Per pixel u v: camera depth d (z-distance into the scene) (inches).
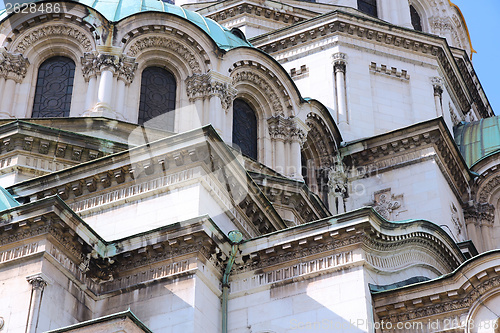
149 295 1250.6
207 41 1769.2
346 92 2058.3
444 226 1785.2
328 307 1221.7
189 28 1769.2
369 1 2507.4
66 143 1526.8
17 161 1514.5
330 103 2038.6
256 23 2321.6
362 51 2128.4
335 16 2128.4
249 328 1251.8
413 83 2138.3
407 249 1338.6
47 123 1609.3
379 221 1270.9
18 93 1731.1
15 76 1736.0
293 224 1611.7
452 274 1218.0
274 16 2335.1
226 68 1763.0
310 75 2097.7
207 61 1755.7
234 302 1280.8
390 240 1285.7
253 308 1264.8
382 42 2160.4
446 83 2256.4
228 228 1375.5
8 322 1160.8
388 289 1247.5
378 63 2127.2
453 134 2220.7
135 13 1753.2
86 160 1536.7
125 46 1738.4
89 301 1263.5
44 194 1407.5
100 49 1721.2
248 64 1791.3
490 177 2018.9
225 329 1255.5
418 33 2178.9
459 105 2374.5
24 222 1213.7
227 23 2332.7
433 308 1224.2
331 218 1263.5
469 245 1742.1
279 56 2153.1
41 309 1168.2
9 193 1379.2
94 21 1747.0
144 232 1273.4
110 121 1620.3
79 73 1737.2
